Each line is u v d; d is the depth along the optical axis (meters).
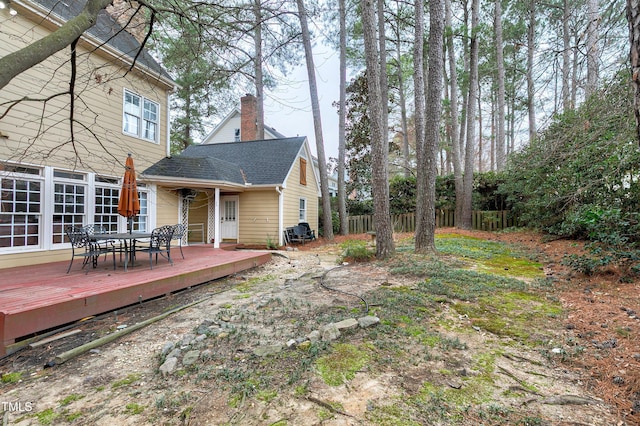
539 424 1.71
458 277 4.69
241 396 2.06
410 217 14.02
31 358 2.87
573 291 3.99
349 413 1.85
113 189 7.59
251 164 12.47
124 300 4.23
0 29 5.32
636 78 1.68
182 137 18.62
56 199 6.30
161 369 2.45
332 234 12.99
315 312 3.61
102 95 7.14
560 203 6.95
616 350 2.46
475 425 1.72
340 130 13.90
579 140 4.71
